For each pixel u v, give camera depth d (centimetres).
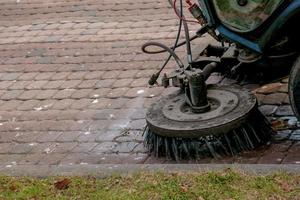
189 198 531
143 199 539
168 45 952
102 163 662
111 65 930
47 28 1126
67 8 1204
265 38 633
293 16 612
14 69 971
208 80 783
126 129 734
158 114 650
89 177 589
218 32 711
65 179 589
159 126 623
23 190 583
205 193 534
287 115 696
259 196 521
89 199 555
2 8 1247
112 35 1047
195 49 916
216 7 655
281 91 750
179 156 624
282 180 537
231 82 770
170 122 627
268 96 744
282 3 611
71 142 724
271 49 644
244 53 684
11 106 845
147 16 1099
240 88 667
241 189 534
